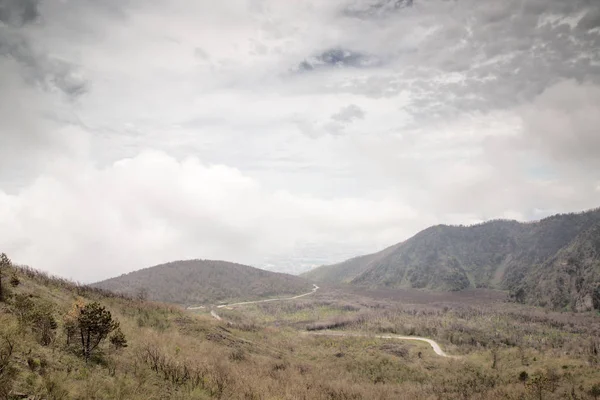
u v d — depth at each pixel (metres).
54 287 55.62
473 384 74.38
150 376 30.09
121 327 49.16
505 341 124.81
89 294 67.06
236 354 63.06
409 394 65.12
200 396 30.22
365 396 56.31
